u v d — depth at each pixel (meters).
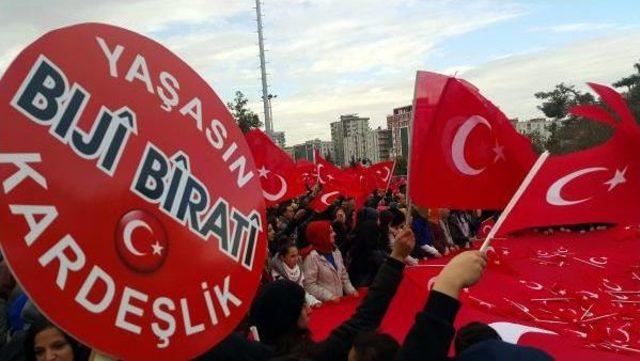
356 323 2.71
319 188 14.59
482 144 2.81
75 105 1.83
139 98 2.06
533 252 10.72
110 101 1.95
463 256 1.84
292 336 2.99
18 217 1.62
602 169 2.44
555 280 8.38
